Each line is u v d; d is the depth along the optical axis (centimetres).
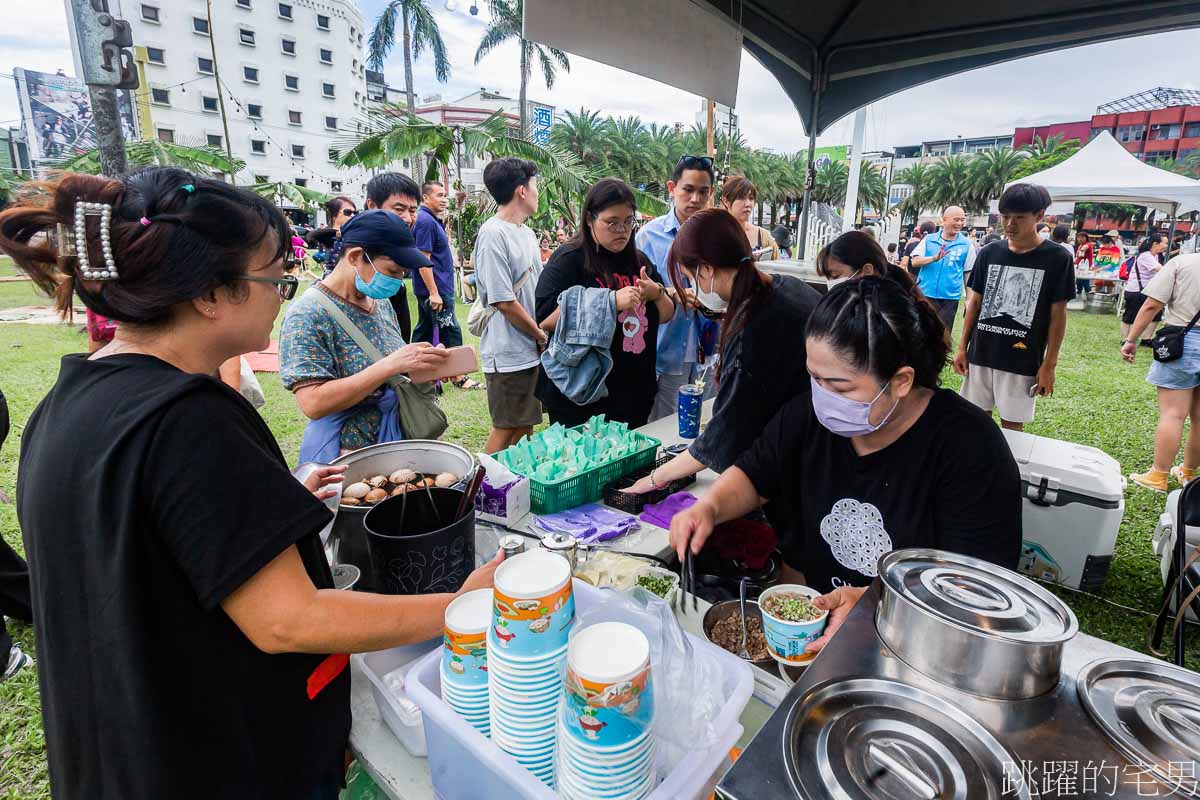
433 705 83
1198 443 366
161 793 73
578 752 67
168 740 73
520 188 317
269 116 4269
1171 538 241
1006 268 351
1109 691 74
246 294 79
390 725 102
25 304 955
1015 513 120
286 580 73
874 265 225
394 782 94
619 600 94
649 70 233
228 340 81
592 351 252
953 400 124
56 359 643
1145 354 830
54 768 81
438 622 88
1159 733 66
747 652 114
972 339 378
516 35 2112
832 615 112
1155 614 264
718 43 265
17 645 240
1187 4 278
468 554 118
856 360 112
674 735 78
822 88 388
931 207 4647
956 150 6288
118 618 69
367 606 81
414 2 2281
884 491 129
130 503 67
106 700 73
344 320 182
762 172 4075
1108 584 287
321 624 75
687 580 134
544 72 2378
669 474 188
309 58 4403
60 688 76
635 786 68
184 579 72
